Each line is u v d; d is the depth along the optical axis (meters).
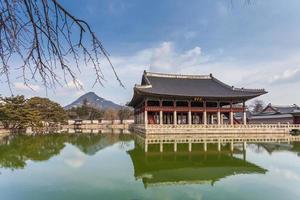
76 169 20.86
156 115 61.91
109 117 128.62
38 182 16.73
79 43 3.80
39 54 3.65
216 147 35.06
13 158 26.64
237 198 13.78
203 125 51.47
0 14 3.32
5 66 3.54
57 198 13.66
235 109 56.88
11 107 61.62
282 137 49.50
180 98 55.12
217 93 57.81
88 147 36.38
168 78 67.38
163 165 22.95
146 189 15.40
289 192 14.77
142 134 56.06
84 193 14.46
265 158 26.11
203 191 15.20
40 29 3.56
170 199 13.66
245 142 41.06
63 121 96.88
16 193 14.44
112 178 17.89
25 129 69.12
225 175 19.09
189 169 21.31
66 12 3.61
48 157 27.20
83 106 129.38
